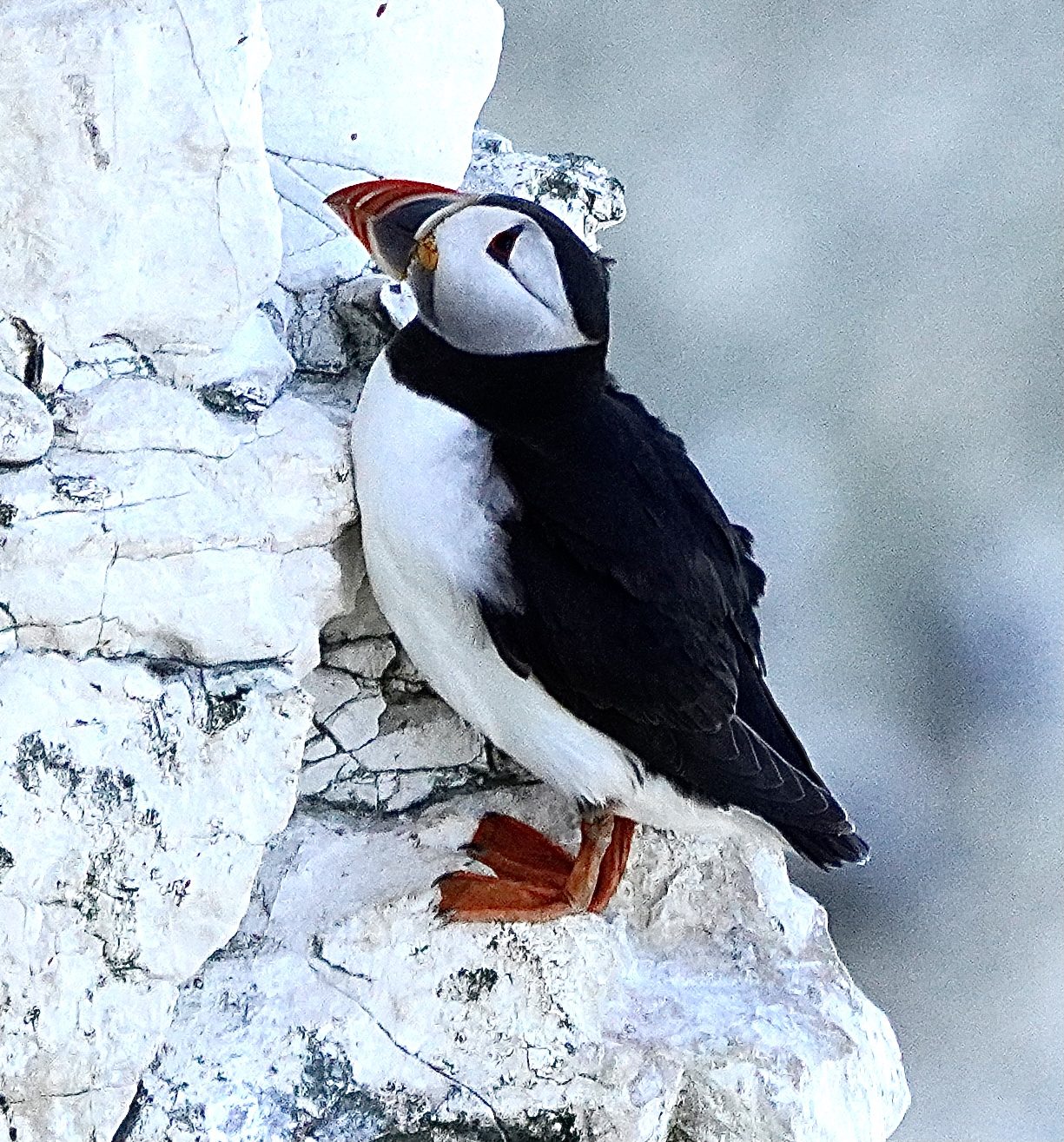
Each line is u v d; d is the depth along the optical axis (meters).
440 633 5.76
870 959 11.70
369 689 6.39
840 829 5.91
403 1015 6.04
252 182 5.36
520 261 5.48
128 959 5.35
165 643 5.45
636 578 5.61
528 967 6.17
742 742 5.82
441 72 6.79
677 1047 6.34
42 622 5.17
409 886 6.13
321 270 6.36
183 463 5.39
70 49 4.98
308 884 6.15
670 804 6.05
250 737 5.48
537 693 5.78
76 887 5.23
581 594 5.55
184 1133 5.67
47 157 5.07
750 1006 6.60
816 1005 6.72
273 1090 5.82
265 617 5.54
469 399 5.61
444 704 6.55
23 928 5.16
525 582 5.53
